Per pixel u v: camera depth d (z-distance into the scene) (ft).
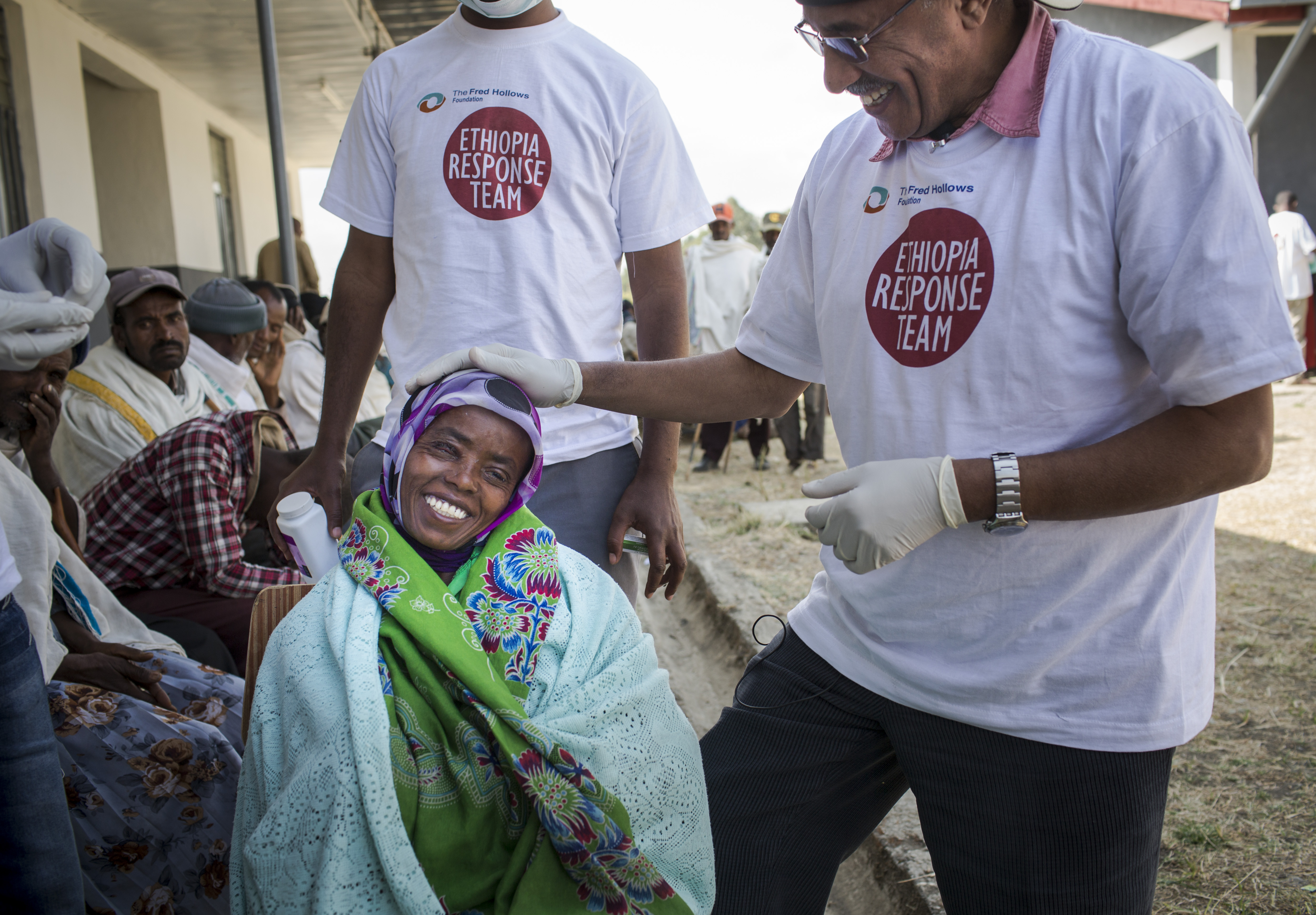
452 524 5.77
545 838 5.25
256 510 11.67
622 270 8.40
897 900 8.63
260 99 40.70
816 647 6.22
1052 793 5.43
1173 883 8.43
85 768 7.32
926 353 5.36
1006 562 5.28
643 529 8.02
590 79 7.79
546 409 7.74
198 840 7.34
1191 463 4.69
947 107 5.21
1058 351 5.03
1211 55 39.78
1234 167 4.59
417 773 5.16
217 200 42.04
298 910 4.95
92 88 34.01
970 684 5.44
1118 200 4.84
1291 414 30.53
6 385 9.04
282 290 21.33
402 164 7.76
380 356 18.71
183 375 13.82
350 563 5.72
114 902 7.20
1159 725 5.24
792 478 27.99
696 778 5.90
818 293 6.13
